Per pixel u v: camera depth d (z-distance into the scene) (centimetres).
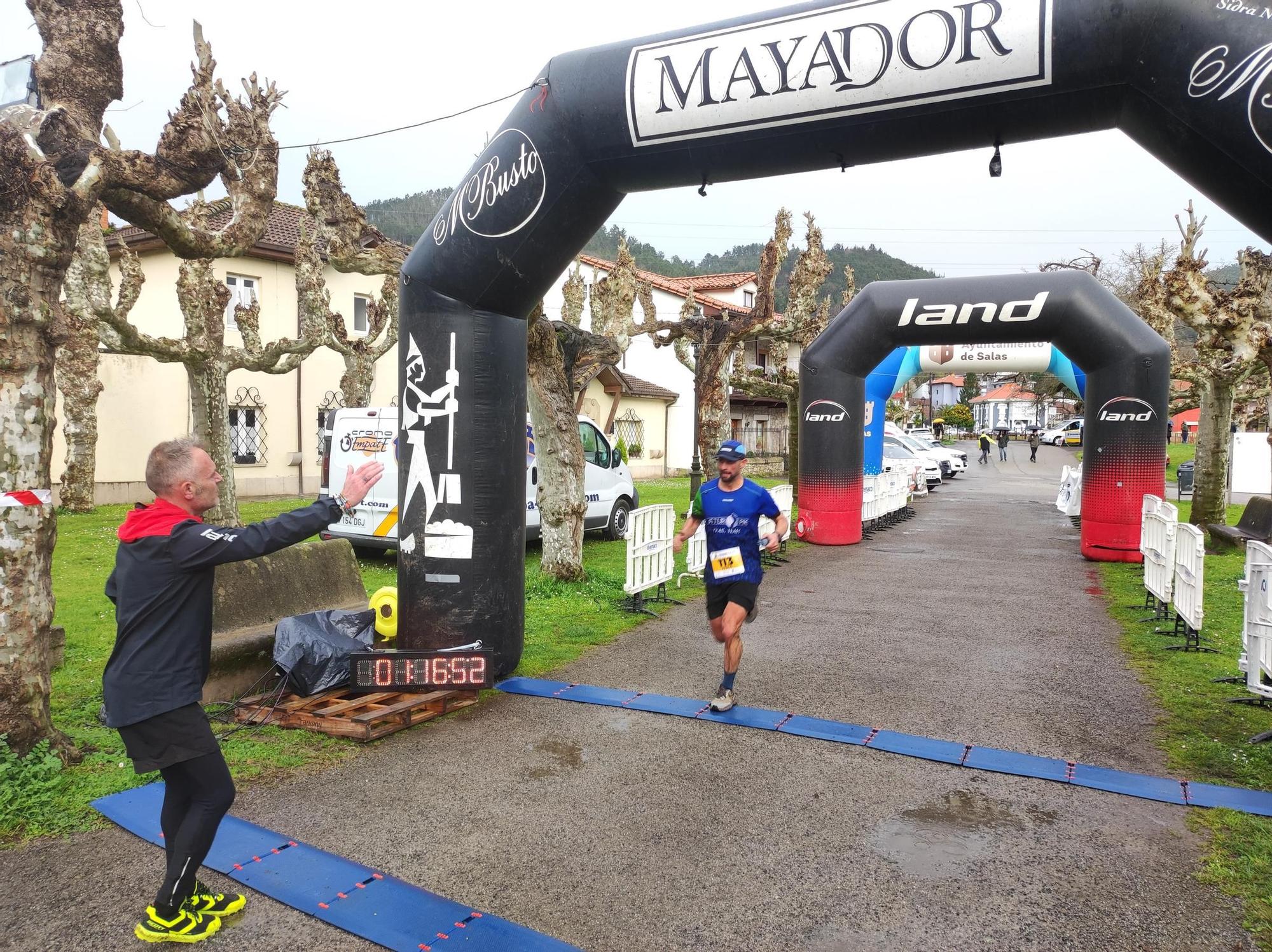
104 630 732
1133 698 594
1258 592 538
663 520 898
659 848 374
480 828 391
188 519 306
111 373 1764
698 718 545
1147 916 322
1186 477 2269
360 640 574
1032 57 475
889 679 636
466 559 598
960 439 6656
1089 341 1194
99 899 329
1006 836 389
